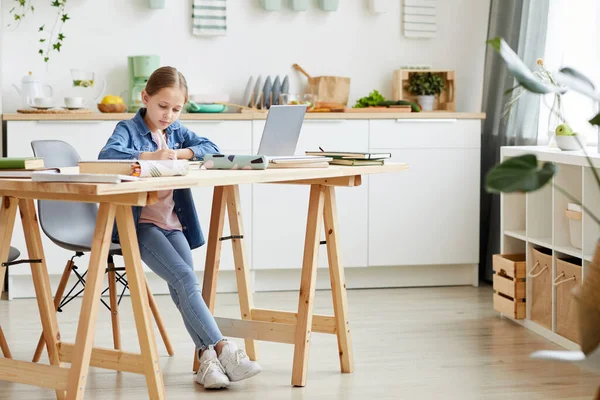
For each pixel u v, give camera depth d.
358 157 2.93
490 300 4.43
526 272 3.80
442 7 5.12
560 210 3.55
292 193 4.60
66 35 4.74
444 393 2.85
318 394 2.83
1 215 2.49
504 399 2.78
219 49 4.89
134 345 3.48
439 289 4.76
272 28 4.95
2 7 4.66
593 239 3.35
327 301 4.43
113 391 2.87
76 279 4.50
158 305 4.31
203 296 3.07
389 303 4.36
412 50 5.11
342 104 4.94
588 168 3.34
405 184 4.69
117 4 4.78
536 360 3.26
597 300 1.71
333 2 4.95
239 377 2.86
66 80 4.75
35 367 2.37
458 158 4.73
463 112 5.07
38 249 2.59
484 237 5.00
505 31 4.69
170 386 2.92
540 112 4.42
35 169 2.40
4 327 3.82
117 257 4.58
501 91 4.72
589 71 4.16
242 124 4.52
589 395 2.82
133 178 2.14
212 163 2.71
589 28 4.17
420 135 4.68
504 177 1.57
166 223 2.91
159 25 4.82
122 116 4.41
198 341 2.86
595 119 1.77
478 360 3.26
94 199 2.28
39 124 4.34
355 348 3.46
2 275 2.51
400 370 3.13
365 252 4.69
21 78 4.71
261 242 4.59
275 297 4.53
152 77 2.88
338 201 4.64
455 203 4.75
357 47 5.05
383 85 5.10
